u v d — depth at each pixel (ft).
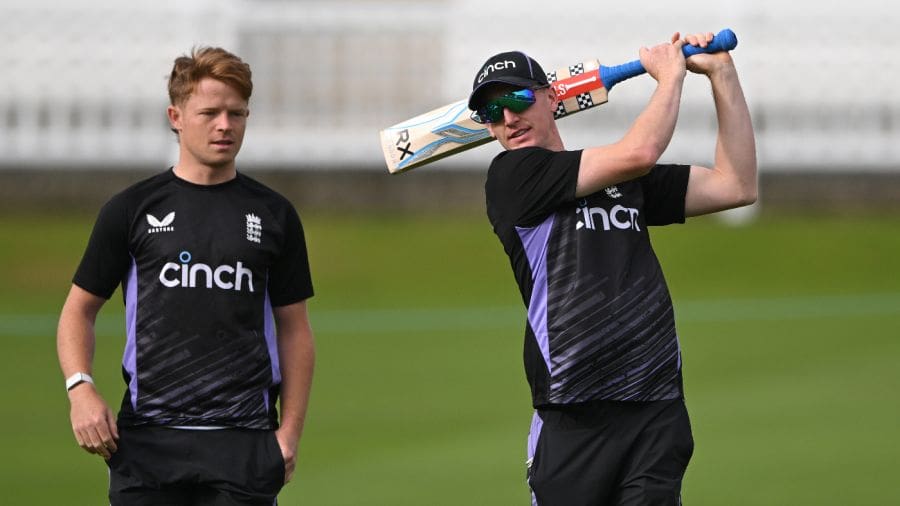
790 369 118.52
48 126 169.58
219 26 169.78
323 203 172.35
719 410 105.81
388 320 137.69
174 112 53.72
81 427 51.70
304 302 55.42
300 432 54.34
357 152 171.63
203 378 52.24
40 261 153.79
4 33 168.14
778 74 169.78
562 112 57.93
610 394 52.75
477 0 170.09
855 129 170.71
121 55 168.76
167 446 52.21
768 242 162.71
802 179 172.45
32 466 91.50
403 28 171.12
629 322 52.70
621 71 57.41
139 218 52.85
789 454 93.66
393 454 94.68
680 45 55.83
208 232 52.75
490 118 55.06
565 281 53.11
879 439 97.30
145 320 52.47
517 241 54.03
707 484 86.63
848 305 142.10
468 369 119.65
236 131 52.80
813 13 169.27
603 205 53.88
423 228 167.32
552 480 53.42
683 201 56.08
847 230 166.71
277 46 171.42
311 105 171.63
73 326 53.21
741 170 55.72
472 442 97.76
